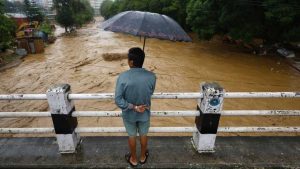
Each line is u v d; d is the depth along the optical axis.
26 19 45.81
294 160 3.21
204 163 3.13
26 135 7.82
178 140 3.58
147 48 26.23
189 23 25.38
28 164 3.11
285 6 17.08
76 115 3.18
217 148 3.41
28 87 13.19
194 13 23.78
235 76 15.48
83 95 3.05
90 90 12.52
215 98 2.97
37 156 3.24
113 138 3.62
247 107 10.22
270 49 22.12
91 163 3.12
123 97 2.59
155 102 10.62
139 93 2.52
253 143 3.54
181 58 20.84
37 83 13.87
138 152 3.30
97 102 10.71
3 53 21.09
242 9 19.58
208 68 17.38
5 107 10.29
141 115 2.71
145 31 2.68
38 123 8.76
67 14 44.16
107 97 3.06
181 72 16.17
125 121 2.81
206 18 23.05
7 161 3.16
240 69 17.19
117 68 16.89
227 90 12.97
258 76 15.54
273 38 20.53
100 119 8.89
